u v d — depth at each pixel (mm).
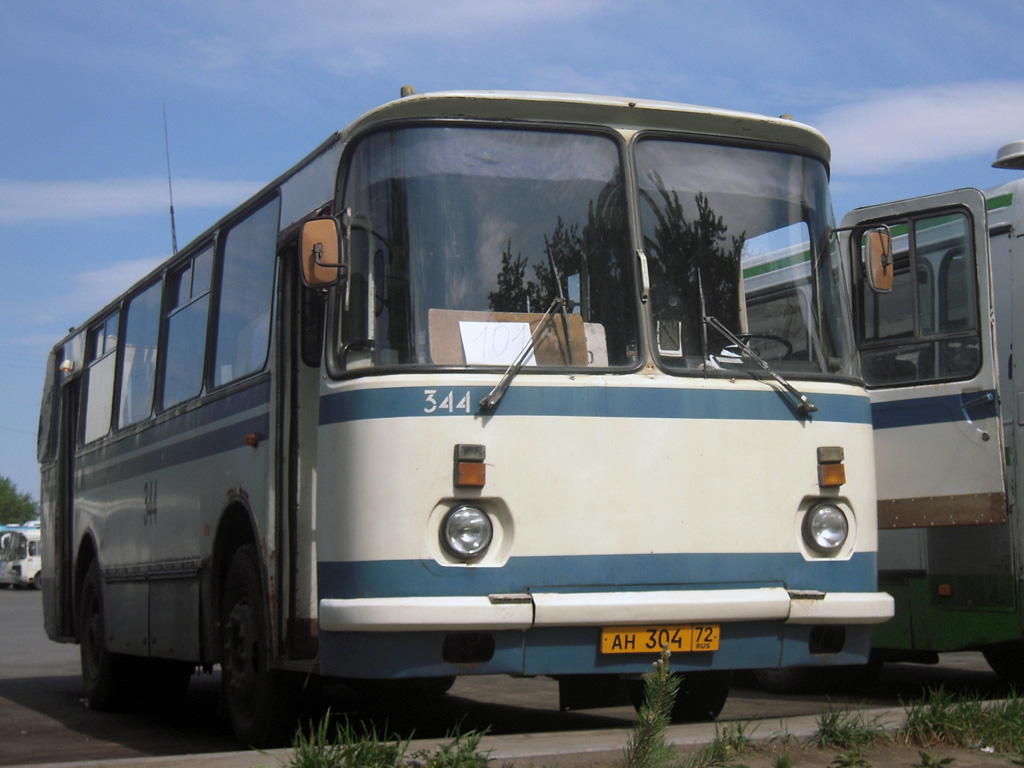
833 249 7328
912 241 9312
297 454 7348
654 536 6395
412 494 6133
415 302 6387
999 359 9367
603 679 6660
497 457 6223
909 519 9078
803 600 6555
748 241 6988
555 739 5789
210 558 8516
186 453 9305
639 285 6645
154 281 10906
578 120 6805
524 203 6621
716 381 6633
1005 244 9461
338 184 6816
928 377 9094
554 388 6355
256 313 8172
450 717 9945
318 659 6441
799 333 7031
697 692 7613
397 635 6062
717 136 7062
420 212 6508
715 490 6539
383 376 6254
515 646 6133
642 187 6824
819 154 7371
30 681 14727
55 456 13914
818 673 10781
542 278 6547
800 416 6789
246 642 7793
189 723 10453
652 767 4449
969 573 9250
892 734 6062
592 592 6258
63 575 13398
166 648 9469
